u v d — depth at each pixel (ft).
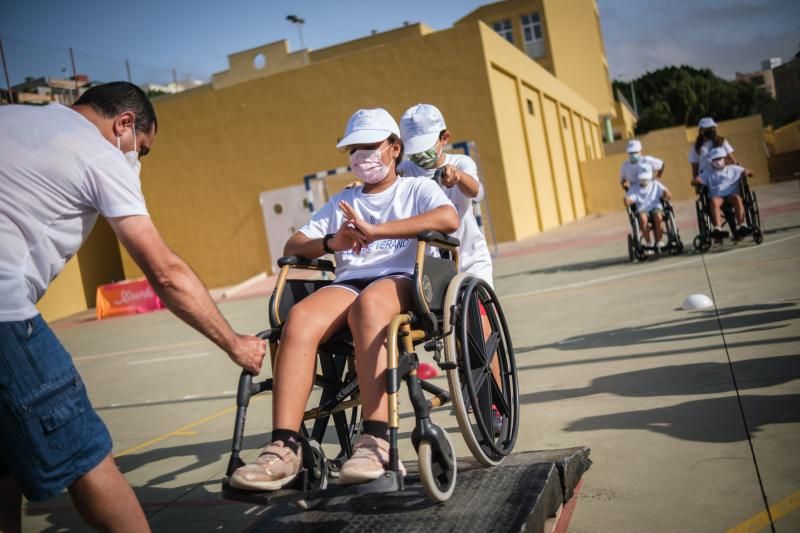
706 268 27.66
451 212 9.82
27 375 6.84
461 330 9.37
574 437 11.64
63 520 11.60
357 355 8.74
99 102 7.95
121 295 54.75
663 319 19.60
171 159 69.62
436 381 17.08
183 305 7.68
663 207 33.63
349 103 63.93
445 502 8.61
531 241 59.11
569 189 89.61
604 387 14.19
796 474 8.90
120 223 7.46
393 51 62.39
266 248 67.62
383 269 10.00
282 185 66.44
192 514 10.98
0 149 7.13
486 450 9.84
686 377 13.78
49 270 7.36
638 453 10.50
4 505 7.79
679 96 185.37
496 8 123.85
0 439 6.89
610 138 151.12
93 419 7.29
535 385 15.29
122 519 7.35
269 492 7.86
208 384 22.17
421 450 8.31
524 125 70.54
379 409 8.48
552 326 21.72
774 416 10.92
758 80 312.29
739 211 31.86
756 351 14.65
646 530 8.21
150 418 18.51
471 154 56.13
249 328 33.40
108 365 29.84
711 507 8.47
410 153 12.23
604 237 52.08
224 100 67.41
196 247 69.67
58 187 7.22
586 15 132.98
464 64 60.64
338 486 8.14
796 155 99.76
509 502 8.18
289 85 65.41
